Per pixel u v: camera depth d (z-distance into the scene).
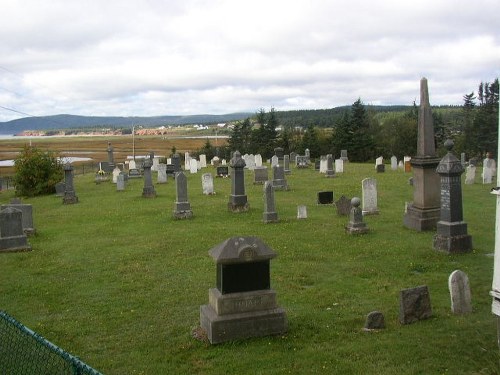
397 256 14.87
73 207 27.95
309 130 72.88
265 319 9.21
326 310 10.62
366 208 21.92
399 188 30.55
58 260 15.84
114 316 10.73
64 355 5.54
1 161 84.12
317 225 20.08
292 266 14.15
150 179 30.69
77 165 61.97
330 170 37.97
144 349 8.98
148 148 110.44
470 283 12.05
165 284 12.91
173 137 168.62
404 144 71.81
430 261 14.21
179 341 9.23
